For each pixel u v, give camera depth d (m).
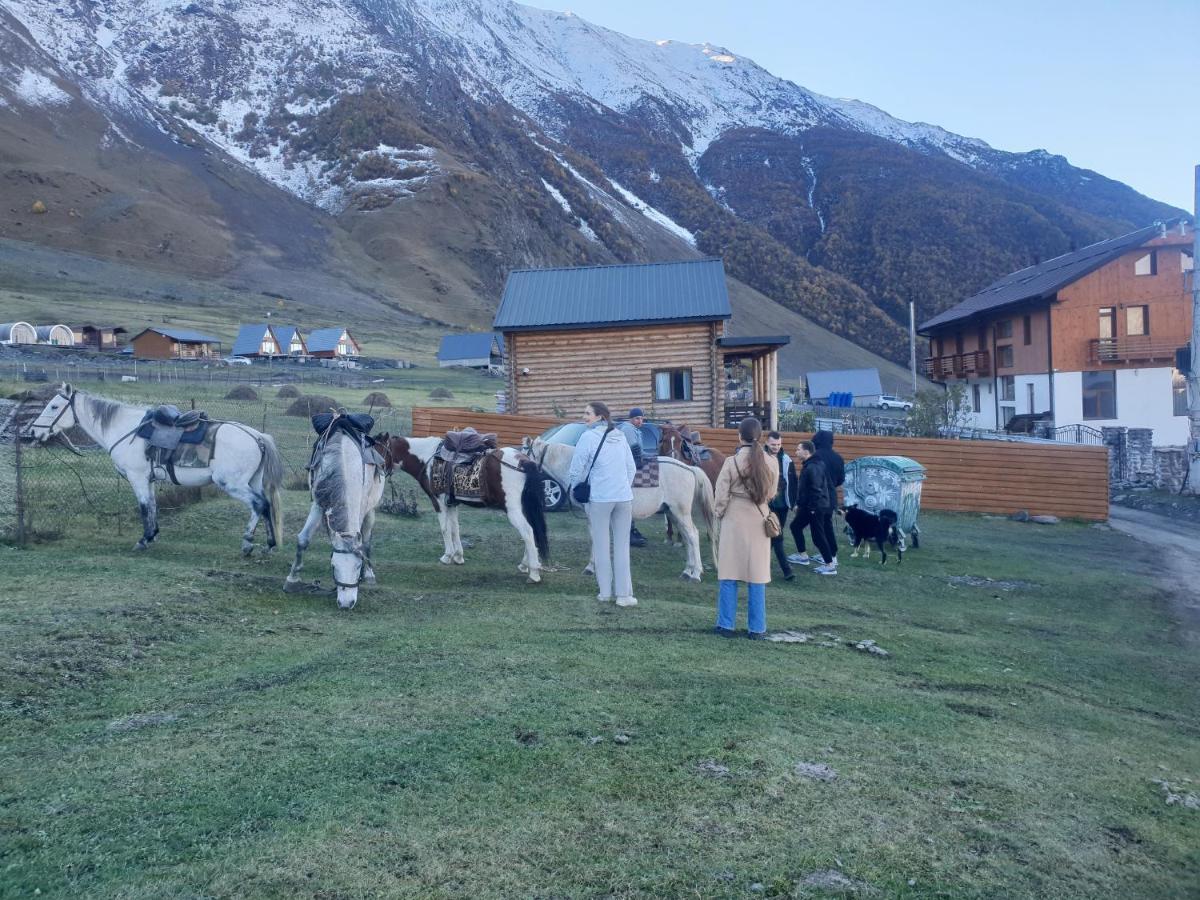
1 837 3.73
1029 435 33.97
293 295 139.38
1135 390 36.47
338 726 5.07
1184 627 10.88
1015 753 5.55
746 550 7.81
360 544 8.29
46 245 134.38
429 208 184.25
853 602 10.56
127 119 198.25
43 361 58.97
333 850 3.73
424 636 7.15
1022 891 3.89
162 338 82.06
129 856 3.63
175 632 6.79
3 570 8.14
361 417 8.86
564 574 10.79
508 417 21.09
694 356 26.66
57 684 5.59
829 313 187.38
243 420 24.38
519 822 4.06
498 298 166.00
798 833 4.14
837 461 12.33
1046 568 14.15
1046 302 37.38
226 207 172.12
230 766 4.50
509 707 5.46
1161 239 35.69
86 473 13.97
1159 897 4.08
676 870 3.76
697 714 5.54
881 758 5.12
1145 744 6.29
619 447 8.79
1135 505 24.16
